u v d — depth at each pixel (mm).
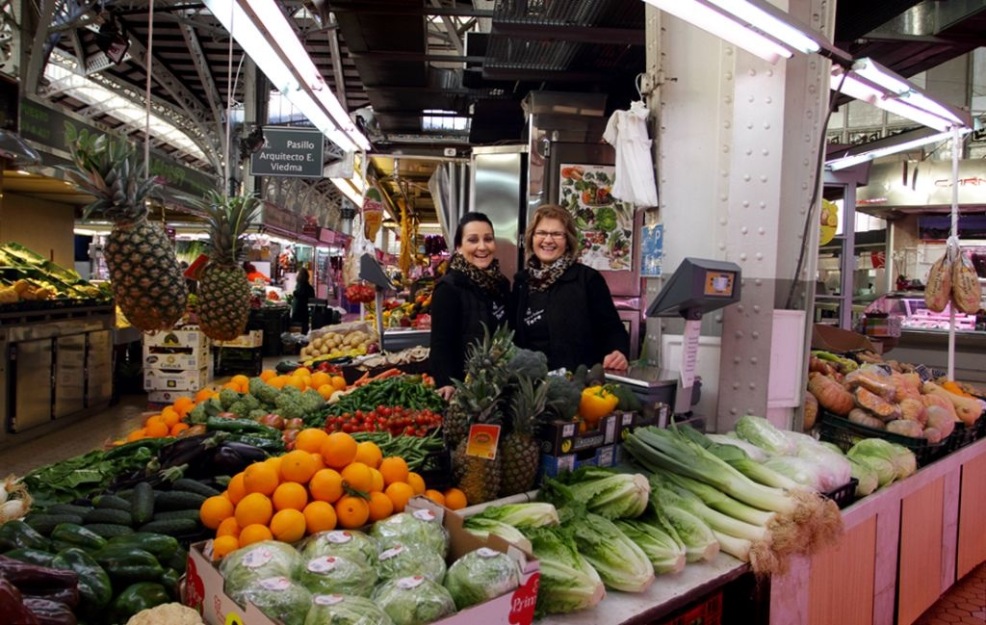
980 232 10875
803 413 3461
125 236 2328
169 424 3131
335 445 1984
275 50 3766
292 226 13211
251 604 1391
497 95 7254
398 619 1453
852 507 2723
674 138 3475
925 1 5008
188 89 13102
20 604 1071
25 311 6379
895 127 11250
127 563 1728
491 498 2250
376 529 1852
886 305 10312
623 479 2184
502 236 5805
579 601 1768
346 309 20359
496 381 2260
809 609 2424
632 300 5262
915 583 3266
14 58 7227
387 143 9898
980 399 4641
